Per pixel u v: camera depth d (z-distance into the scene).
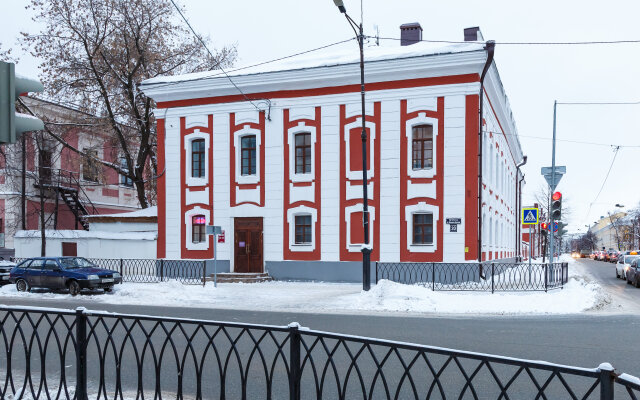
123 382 6.77
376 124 21.56
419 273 20.47
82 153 28.97
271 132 23.17
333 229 22.14
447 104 20.58
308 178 22.56
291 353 4.14
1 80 3.75
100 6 27.48
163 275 24.44
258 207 23.30
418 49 21.75
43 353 5.11
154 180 32.00
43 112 28.41
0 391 5.90
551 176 20.59
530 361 3.14
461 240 20.28
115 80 28.73
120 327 11.27
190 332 10.55
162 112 25.00
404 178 21.14
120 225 26.84
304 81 22.41
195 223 24.59
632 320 12.07
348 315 12.95
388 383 6.61
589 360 7.84
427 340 9.44
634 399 2.70
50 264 18.72
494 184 24.95
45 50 27.95
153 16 28.17
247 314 13.18
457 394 6.10
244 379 4.42
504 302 14.75
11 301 16.34
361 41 16.92
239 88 23.39
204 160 24.45
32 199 29.89
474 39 23.23
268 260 23.08
